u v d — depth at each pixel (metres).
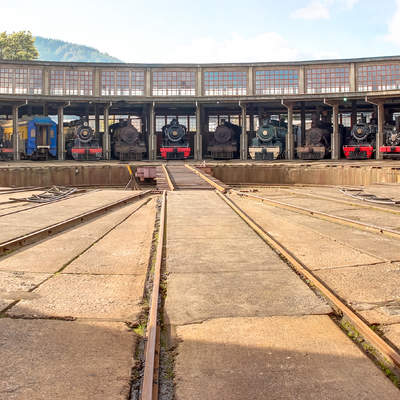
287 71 57.47
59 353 4.30
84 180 43.94
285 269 7.60
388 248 9.27
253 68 57.84
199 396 3.56
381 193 22.25
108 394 3.57
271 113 70.31
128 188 39.44
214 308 5.62
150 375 3.78
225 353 4.31
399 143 50.47
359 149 52.47
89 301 5.99
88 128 55.56
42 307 5.71
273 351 4.34
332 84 56.56
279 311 5.50
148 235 11.31
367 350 4.42
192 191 24.98
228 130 58.78
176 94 58.25
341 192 23.89
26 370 3.94
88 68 57.12
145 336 4.82
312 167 43.16
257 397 3.53
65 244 10.08
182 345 4.50
